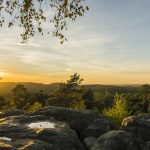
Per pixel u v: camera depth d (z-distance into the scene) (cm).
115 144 1371
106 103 7050
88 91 8088
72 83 6775
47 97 7819
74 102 6141
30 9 1777
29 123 1496
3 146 1077
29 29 1811
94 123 1608
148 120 1551
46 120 1543
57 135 1295
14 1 1762
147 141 1482
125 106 3161
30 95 8256
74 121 1627
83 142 1492
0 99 8562
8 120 1528
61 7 1783
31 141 1193
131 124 1550
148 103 6669
